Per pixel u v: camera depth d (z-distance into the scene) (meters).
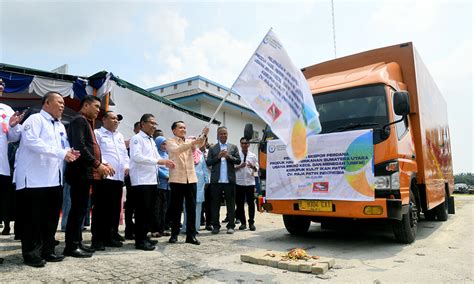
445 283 3.39
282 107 4.11
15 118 3.86
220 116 17.25
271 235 6.28
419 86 6.17
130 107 10.19
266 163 5.61
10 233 6.03
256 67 4.21
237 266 3.99
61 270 3.52
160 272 3.58
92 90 8.56
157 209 6.00
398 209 4.48
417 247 5.13
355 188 4.72
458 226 7.46
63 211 6.20
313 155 5.10
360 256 4.57
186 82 16.78
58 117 3.98
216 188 6.52
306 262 3.90
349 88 5.42
